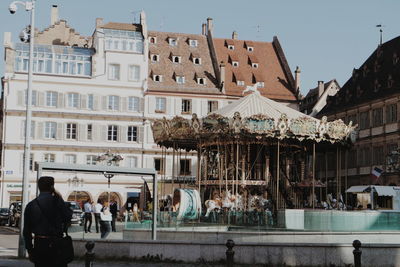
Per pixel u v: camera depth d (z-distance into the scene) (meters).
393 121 65.00
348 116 74.62
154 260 22.44
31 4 25.95
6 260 22.44
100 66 72.25
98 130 71.12
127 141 71.94
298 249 21.42
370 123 69.38
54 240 11.04
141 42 73.88
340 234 28.31
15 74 69.56
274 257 21.42
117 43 73.12
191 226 31.95
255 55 83.25
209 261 21.77
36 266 11.08
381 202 58.41
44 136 69.75
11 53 69.81
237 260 21.48
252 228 30.36
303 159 43.09
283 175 42.06
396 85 65.12
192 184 48.53
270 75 81.25
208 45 81.75
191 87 75.38
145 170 25.38
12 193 68.12
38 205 11.10
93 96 71.50
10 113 68.81
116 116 71.62
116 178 71.00
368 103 69.75
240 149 40.03
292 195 41.88
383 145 66.31
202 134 38.34
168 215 32.34
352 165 72.69
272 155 41.88
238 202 38.47
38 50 70.75
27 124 25.25
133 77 73.06
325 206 42.28
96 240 23.17
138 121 72.31
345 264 21.25
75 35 78.94
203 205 42.09
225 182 38.94
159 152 72.38
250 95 42.44
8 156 68.44
